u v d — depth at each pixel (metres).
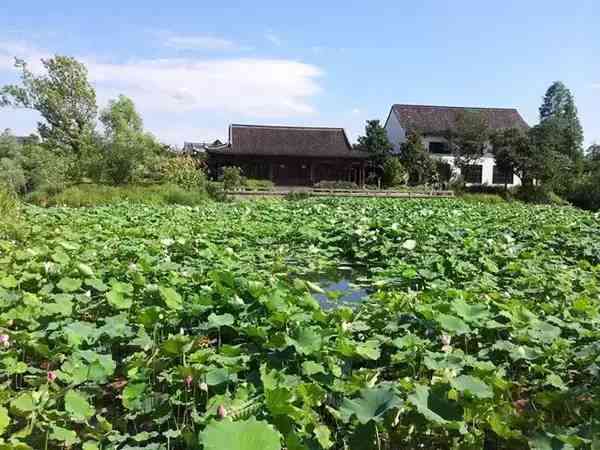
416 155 50.03
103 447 3.65
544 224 15.57
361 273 9.85
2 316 5.11
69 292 6.46
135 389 4.02
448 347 4.72
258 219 16.69
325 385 4.15
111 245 9.85
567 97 72.19
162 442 3.79
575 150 50.91
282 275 7.88
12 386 4.58
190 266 8.12
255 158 49.47
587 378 4.54
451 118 56.91
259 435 2.95
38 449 3.76
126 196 25.30
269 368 4.27
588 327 5.32
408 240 10.66
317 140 51.62
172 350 4.39
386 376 4.74
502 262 9.12
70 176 31.94
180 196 25.98
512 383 4.18
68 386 4.05
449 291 5.92
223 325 5.11
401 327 5.22
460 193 42.25
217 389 3.98
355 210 20.89
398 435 3.83
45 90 45.97
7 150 39.84
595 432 3.43
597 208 40.62
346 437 3.66
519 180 52.88
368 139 52.66
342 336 4.83
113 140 34.50
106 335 4.92
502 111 59.91
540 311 5.91
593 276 8.16
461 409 3.65
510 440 3.85
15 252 8.12
